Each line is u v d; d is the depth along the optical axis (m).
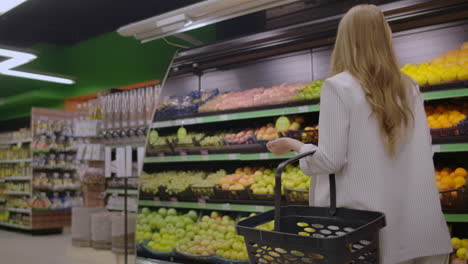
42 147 7.78
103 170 5.86
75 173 8.13
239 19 5.09
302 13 4.48
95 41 8.38
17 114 11.52
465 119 2.24
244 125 3.31
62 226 8.03
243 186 3.01
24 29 8.55
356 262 1.16
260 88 3.17
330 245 1.03
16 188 8.52
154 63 7.08
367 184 1.33
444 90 2.28
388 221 1.33
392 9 2.45
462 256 2.25
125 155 4.11
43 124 7.97
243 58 3.27
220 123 3.41
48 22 8.10
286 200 2.81
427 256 1.43
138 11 7.53
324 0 4.24
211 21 3.20
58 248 6.24
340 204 1.38
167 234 3.30
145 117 4.99
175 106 3.41
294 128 2.90
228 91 3.44
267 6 2.95
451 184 2.32
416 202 1.39
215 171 3.39
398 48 2.80
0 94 10.88
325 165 1.33
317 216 1.35
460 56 2.40
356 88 1.36
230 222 3.12
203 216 3.29
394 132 1.35
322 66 3.00
